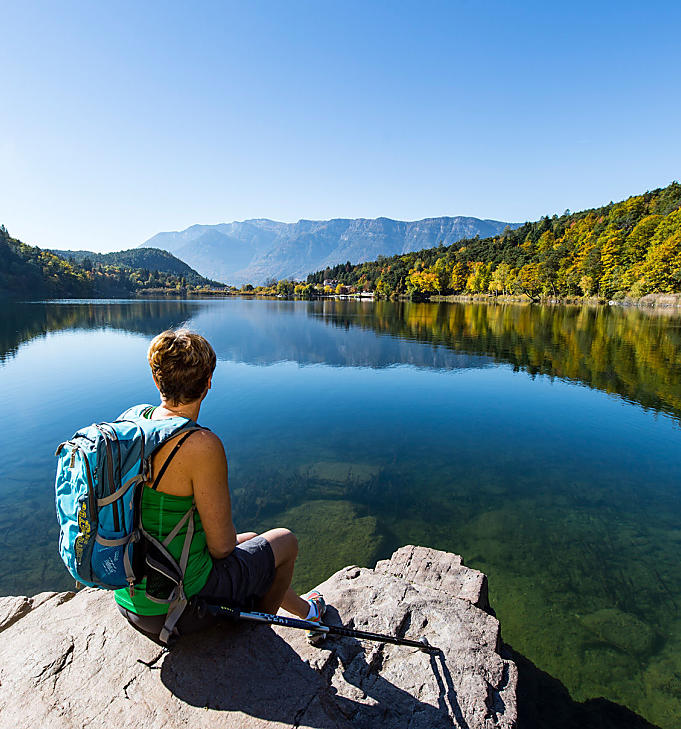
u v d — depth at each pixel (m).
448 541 6.82
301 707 2.15
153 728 1.98
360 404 14.48
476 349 27.84
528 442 10.96
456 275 147.62
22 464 9.48
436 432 11.73
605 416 13.20
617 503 7.94
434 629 3.06
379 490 8.46
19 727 1.99
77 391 16.23
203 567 2.07
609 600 5.48
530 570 6.11
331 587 3.62
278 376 19.17
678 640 4.82
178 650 2.39
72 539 1.80
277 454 10.17
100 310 71.94
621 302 82.81
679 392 16.27
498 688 2.63
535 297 105.69
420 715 2.31
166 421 1.89
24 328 41.12
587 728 3.68
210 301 130.38
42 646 2.46
